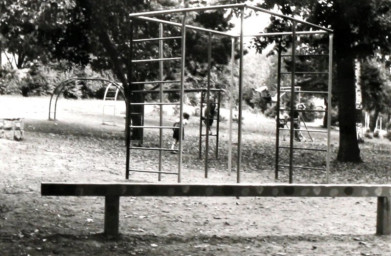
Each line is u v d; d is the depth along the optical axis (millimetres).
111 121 32375
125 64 25172
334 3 20672
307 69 25281
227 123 40719
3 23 23344
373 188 8180
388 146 38125
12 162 14352
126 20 24516
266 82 73812
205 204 10625
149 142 23969
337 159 22875
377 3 20016
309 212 10406
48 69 44156
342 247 7574
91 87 46812
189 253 7023
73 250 6867
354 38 21344
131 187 7422
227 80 43375
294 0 20656
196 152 21734
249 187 7652
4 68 44156
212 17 26344
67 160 15523
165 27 25516
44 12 22672
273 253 7156
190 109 44656
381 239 8117
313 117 59281
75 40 25891
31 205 9445
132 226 8430
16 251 6680
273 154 23797
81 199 10258
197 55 27859
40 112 32656
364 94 45688
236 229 8641
